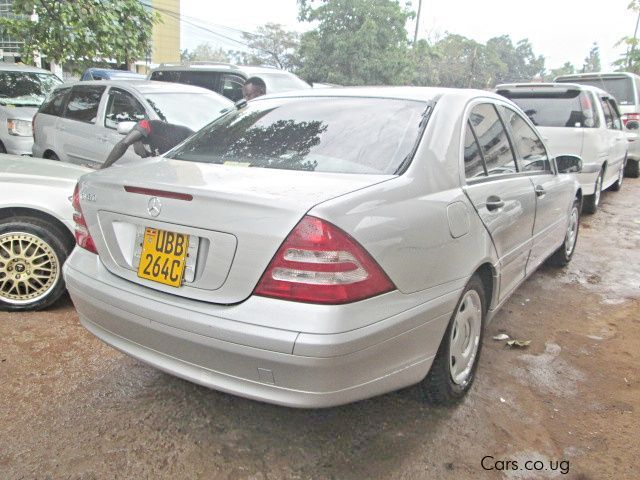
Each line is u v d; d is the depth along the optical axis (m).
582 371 3.37
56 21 9.84
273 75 9.56
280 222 2.09
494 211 3.03
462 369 2.96
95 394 2.92
